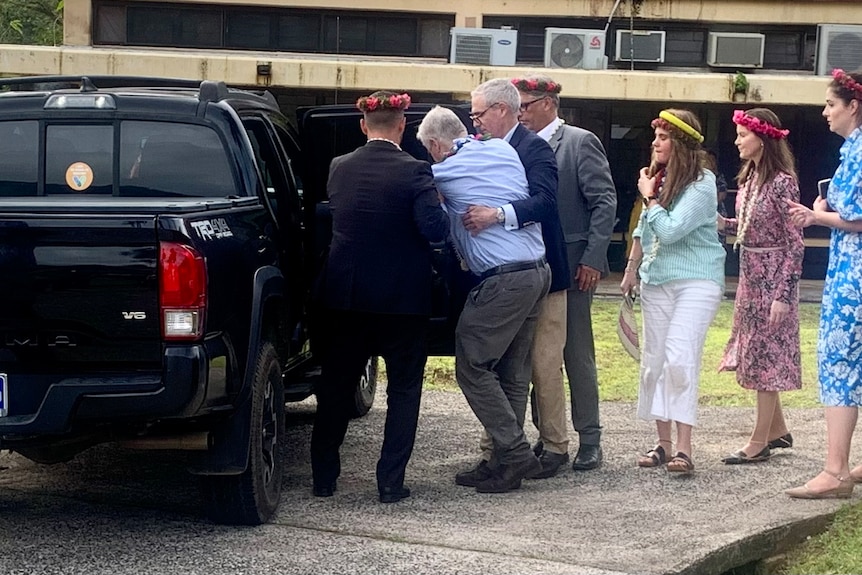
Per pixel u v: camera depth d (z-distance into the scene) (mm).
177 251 4539
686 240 6289
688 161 6199
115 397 4543
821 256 19984
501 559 4883
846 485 5887
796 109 19438
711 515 5574
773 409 6609
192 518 5488
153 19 18984
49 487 6066
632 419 7969
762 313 6465
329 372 5816
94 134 5617
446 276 6254
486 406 5953
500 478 6008
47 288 4562
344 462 6707
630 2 18922
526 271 5859
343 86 17422
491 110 6020
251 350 5062
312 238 6559
